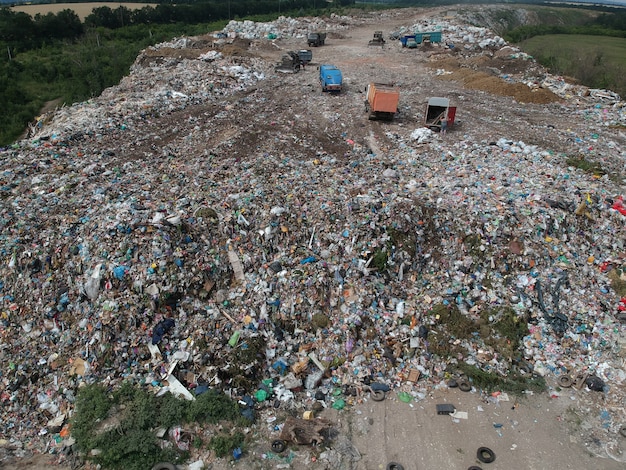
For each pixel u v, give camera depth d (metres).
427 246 14.51
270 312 12.52
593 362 12.26
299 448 10.14
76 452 9.88
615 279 14.35
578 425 10.80
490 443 10.39
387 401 11.30
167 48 38.19
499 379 11.75
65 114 23.66
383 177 17.11
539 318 13.13
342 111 24.34
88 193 15.43
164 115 23.42
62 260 12.93
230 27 50.12
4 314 12.27
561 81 31.12
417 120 23.48
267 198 15.07
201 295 12.65
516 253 14.27
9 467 9.66
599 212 16.00
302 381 11.54
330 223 14.34
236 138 20.08
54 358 11.57
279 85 29.16
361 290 13.11
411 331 12.69
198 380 11.23
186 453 9.91
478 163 18.53
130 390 10.82
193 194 15.31
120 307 11.83
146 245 12.73
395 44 44.47
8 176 16.64
